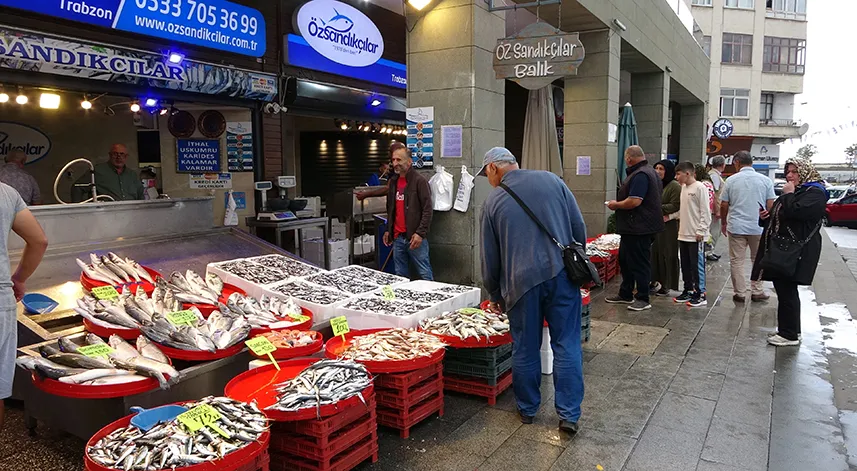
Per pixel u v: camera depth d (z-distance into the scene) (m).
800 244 5.61
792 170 5.61
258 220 8.57
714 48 44.78
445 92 7.31
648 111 14.46
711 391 4.65
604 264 8.73
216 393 3.73
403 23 12.34
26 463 3.44
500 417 4.18
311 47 9.59
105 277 4.77
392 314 4.64
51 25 6.40
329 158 14.64
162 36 7.35
